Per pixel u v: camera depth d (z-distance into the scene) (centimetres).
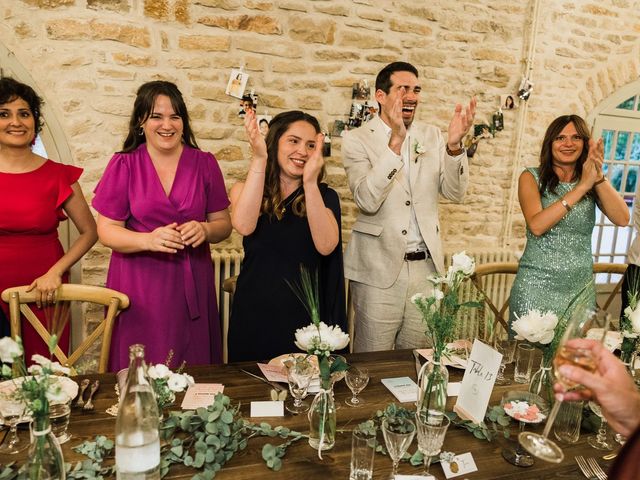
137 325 209
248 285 206
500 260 385
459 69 363
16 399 106
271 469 119
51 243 236
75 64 279
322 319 210
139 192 209
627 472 62
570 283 245
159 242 196
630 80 414
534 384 151
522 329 144
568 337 104
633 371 156
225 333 316
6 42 266
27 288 202
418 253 246
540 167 251
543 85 389
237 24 305
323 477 117
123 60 287
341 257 214
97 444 121
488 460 127
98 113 288
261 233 204
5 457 119
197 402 147
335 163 340
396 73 243
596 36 396
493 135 380
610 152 433
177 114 208
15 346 98
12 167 226
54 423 125
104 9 279
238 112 314
